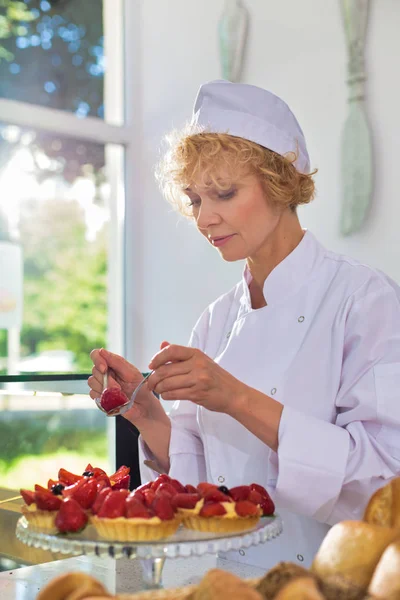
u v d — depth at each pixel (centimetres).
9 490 122
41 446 125
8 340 327
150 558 79
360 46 258
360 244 261
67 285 342
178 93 336
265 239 119
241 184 114
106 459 129
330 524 107
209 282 321
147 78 349
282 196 115
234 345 124
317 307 119
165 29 340
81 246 346
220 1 315
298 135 119
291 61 285
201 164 112
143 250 351
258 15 296
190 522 83
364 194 257
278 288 122
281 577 56
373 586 54
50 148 338
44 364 335
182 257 333
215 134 112
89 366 346
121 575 98
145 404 123
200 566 103
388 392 107
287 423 99
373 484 102
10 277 327
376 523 67
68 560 106
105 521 78
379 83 255
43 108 333
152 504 80
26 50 333
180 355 98
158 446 126
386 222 254
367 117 258
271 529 85
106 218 354
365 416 107
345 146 260
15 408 124
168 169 119
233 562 105
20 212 331
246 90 116
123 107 360
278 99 118
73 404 128
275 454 112
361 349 111
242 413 100
